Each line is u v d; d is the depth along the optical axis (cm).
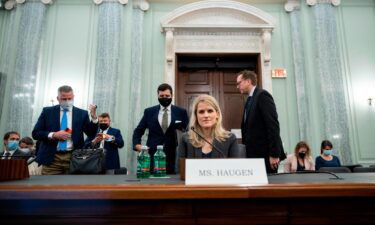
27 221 87
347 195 89
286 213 90
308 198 91
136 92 495
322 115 489
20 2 519
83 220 87
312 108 496
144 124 289
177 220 88
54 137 256
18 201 87
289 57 533
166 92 279
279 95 521
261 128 247
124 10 524
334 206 91
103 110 474
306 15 531
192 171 103
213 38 534
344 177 145
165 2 553
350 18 544
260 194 88
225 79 554
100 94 481
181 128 274
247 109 262
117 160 360
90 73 513
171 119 278
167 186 90
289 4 546
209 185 92
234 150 172
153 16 547
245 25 522
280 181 114
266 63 525
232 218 89
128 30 514
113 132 369
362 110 510
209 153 170
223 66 550
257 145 244
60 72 512
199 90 548
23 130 473
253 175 104
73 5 539
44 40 522
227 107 542
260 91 253
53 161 268
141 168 158
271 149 232
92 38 526
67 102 280
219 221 89
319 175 170
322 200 91
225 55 539
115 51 496
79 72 513
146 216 88
